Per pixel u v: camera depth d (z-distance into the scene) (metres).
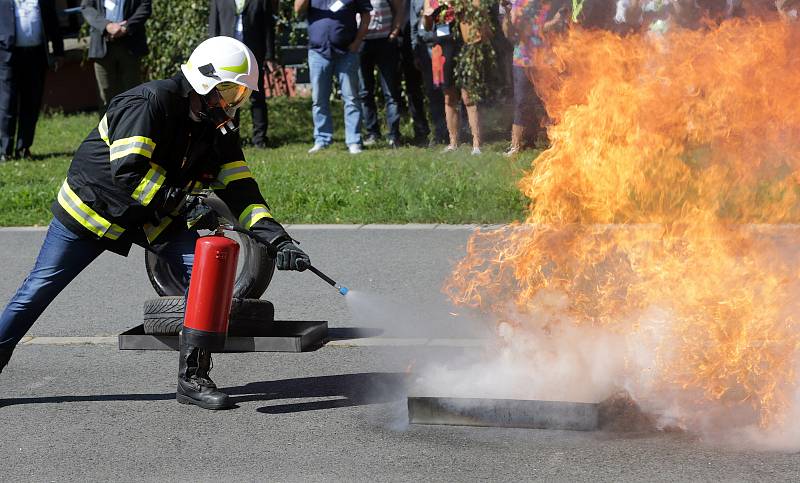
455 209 16.30
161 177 8.02
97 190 8.16
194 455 7.59
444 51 20.16
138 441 7.89
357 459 7.41
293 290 12.48
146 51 22.42
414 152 21.17
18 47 22.02
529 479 6.97
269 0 22.17
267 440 7.83
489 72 19.75
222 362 9.80
